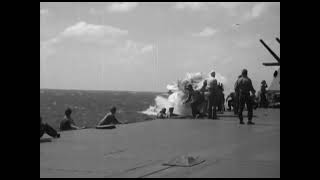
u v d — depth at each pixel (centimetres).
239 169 859
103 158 995
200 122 2108
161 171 841
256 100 3259
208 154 1048
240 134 1510
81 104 10519
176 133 1555
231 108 3117
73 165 903
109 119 1914
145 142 1273
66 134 1502
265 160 964
